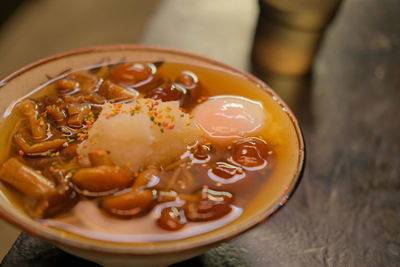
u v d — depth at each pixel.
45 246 0.43
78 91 0.44
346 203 0.50
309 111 0.60
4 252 0.78
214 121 0.42
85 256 0.35
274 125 0.41
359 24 0.81
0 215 0.34
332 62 0.70
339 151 0.56
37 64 0.43
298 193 0.50
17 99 0.42
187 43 0.71
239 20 0.79
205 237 0.34
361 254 0.46
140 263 0.35
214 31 0.75
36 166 0.39
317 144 0.56
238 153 0.40
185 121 0.40
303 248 0.45
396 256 0.46
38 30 1.31
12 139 0.40
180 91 0.44
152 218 0.36
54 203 0.36
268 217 0.35
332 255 0.45
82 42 1.28
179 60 0.46
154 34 0.72
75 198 0.37
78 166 0.38
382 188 0.52
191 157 0.40
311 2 0.58
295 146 0.39
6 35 1.28
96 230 0.35
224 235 0.34
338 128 0.59
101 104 0.43
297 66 0.63
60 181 0.37
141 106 0.40
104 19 1.38
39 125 0.41
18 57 1.21
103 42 1.28
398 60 0.72
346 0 0.87
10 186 0.37
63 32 1.31
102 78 0.45
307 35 0.60
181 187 0.38
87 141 0.39
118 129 0.38
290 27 0.60
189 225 0.36
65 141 0.40
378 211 0.50
